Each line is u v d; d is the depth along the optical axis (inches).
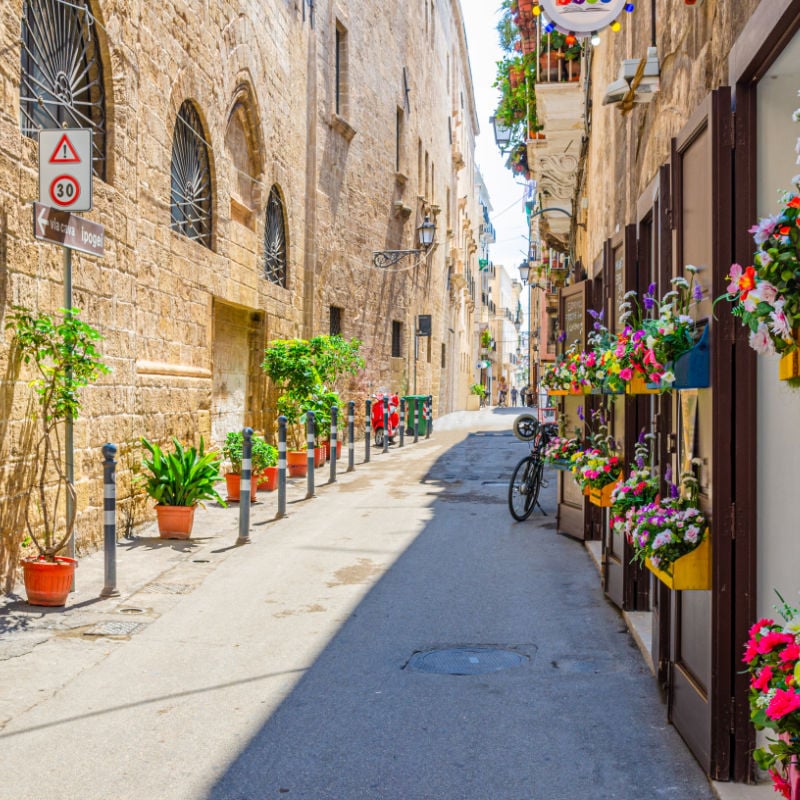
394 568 321.4
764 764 97.9
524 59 645.9
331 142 808.9
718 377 140.3
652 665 202.8
